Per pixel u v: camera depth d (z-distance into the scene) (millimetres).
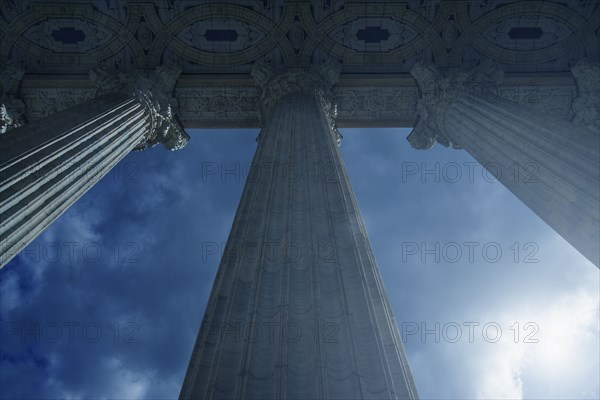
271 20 27156
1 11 26250
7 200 13070
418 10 26812
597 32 26891
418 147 26938
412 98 27484
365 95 27516
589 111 25469
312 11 26969
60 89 27031
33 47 27062
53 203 14922
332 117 24828
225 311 9734
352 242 11664
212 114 28078
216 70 27688
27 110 27219
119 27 26969
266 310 9641
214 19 27078
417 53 27609
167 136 26297
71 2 26188
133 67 27453
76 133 17531
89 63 27328
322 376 7914
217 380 8078
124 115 21094
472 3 26531
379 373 8219
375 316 9484
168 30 27219
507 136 19688
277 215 12805
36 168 14680
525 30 27156
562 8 26453
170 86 26703
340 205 13164
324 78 25781
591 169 15680
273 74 25797
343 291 9914
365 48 27625
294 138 18000
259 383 8016
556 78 26547
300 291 10094
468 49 27469
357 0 26516
